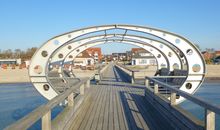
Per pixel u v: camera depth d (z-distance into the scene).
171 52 15.57
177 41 11.46
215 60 74.12
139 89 14.66
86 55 63.59
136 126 6.51
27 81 26.06
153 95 9.20
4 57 94.25
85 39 15.09
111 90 14.19
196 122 4.82
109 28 11.33
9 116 11.98
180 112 5.70
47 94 11.35
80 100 7.95
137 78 23.81
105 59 117.25
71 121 6.16
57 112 10.95
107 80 20.86
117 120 7.17
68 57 17.88
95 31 11.30
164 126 6.48
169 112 6.74
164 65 18.36
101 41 17.58
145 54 69.38
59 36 11.20
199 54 11.40
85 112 8.27
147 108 8.91
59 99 4.71
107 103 9.94
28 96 17.64
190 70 11.44
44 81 11.28
